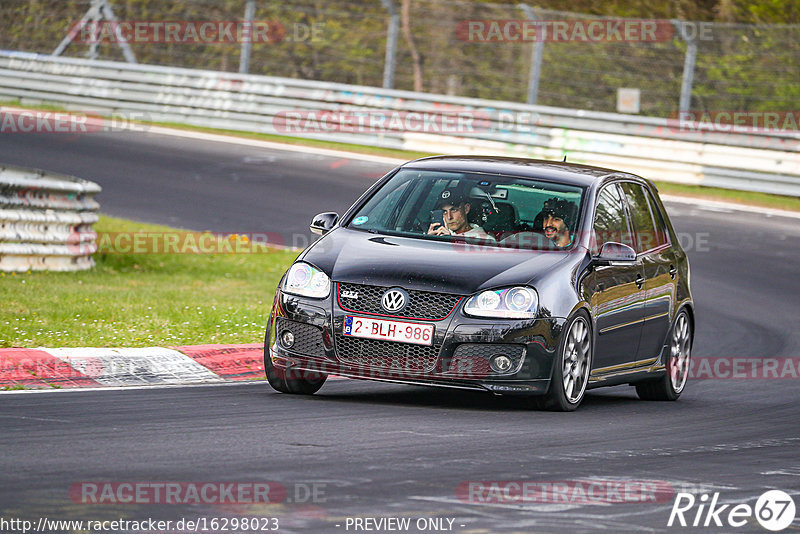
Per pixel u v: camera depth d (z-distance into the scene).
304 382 29.75
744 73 105.38
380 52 113.81
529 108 88.19
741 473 22.52
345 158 86.06
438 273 27.91
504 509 18.28
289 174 79.00
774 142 82.81
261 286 51.56
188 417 25.22
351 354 27.77
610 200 32.19
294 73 115.38
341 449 22.31
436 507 18.14
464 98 89.31
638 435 26.31
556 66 103.25
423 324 27.38
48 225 49.34
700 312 51.94
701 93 105.81
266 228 64.81
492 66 110.88
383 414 26.89
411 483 19.69
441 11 111.81
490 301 27.62
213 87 95.88
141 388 29.38
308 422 25.23
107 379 30.45
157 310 41.44
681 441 25.92
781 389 36.66
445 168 31.80
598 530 17.42
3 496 17.58
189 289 48.88
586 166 33.81
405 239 29.72
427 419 26.50
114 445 21.70
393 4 94.06
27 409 25.25
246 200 71.06
